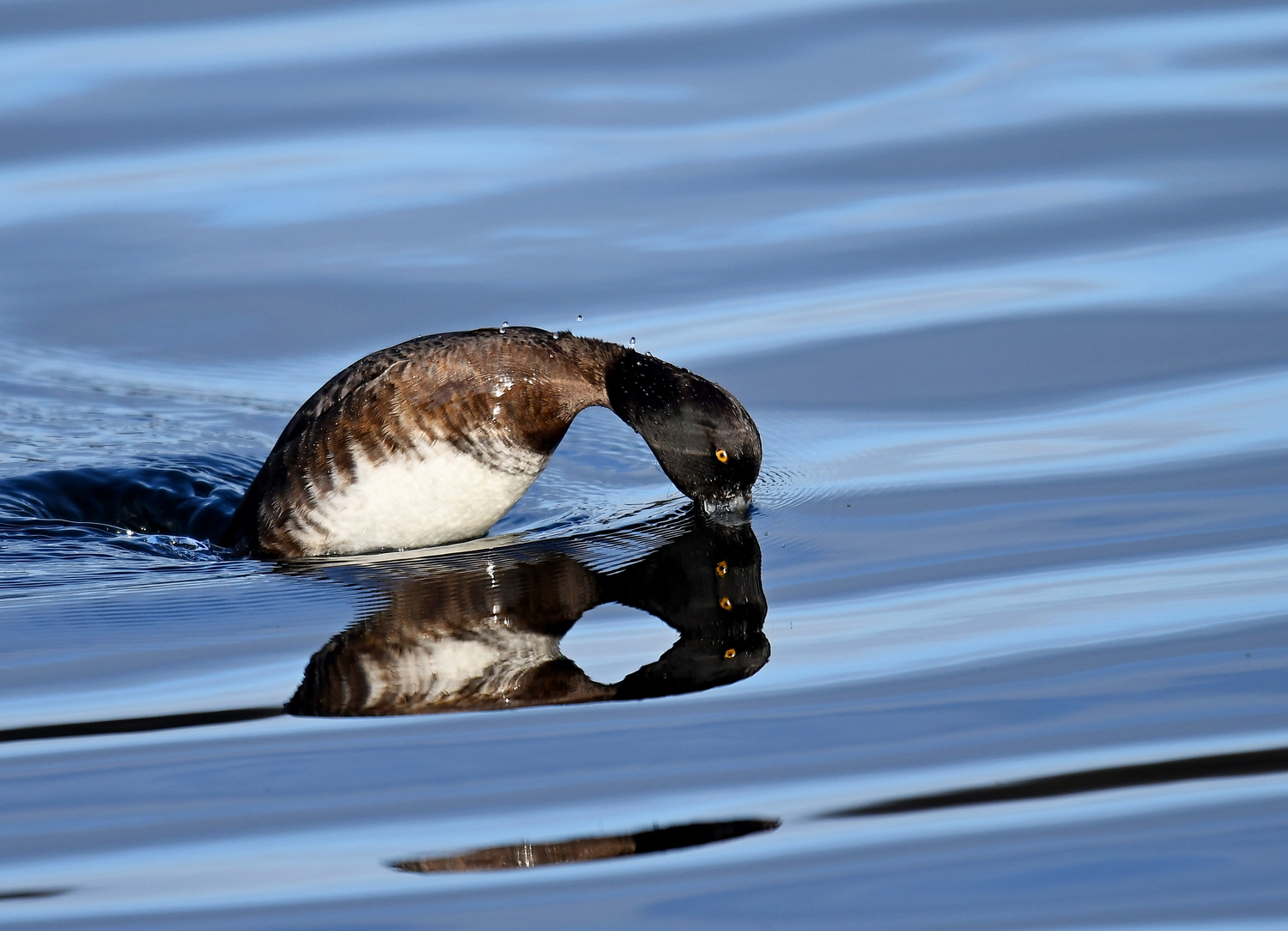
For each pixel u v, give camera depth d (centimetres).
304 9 2250
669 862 696
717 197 1780
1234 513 1088
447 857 703
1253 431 1233
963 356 1444
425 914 666
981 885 675
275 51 2127
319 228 1739
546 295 1580
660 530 1136
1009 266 1608
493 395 1109
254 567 1096
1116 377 1373
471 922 659
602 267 1636
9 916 668
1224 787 740
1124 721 809
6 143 1905
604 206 1769
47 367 1512
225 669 900
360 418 1101
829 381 1416
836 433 1316
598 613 978
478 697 859
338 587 1038
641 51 2112
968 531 1095
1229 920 646
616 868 694
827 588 1006
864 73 2034
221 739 813
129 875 697
